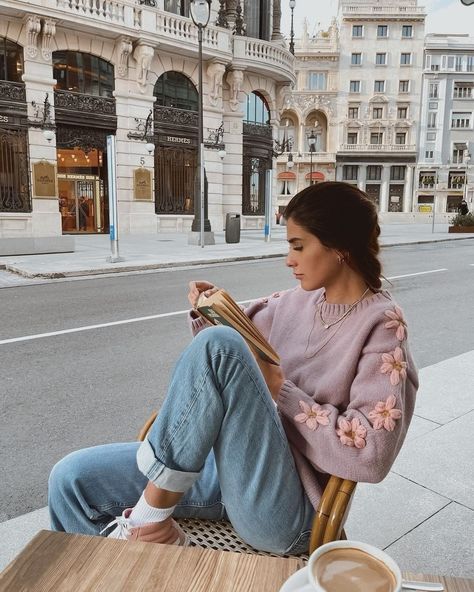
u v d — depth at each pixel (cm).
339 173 6400
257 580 100
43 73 2088
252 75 2858
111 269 1182
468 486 271
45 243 1487
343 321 152
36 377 468
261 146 2997
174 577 100
